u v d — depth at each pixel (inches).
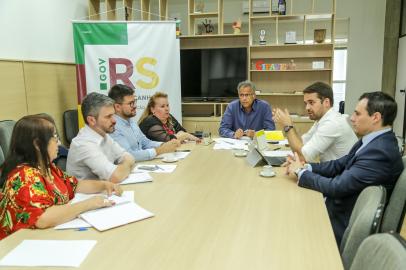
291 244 47.8
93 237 50.6
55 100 171.0
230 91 219.3
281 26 255.6
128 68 175.9
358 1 239.3
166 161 97.3
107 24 172.7
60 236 51.0
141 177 80.6
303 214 58.6
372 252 35.9
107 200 62.5
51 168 65.9
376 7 237.8
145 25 174.7
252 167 90.5
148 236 50.7
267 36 258.7
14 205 54.6
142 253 45.7
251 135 136.9
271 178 80.3
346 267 48.0
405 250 31.3
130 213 58.7
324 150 91.7
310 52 207.3
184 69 222.7
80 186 71.6
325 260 43.4
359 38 242.8
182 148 116.2
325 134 90.4
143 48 175.8
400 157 69.8
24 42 149.9
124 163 84.0
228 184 75.9
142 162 98.0
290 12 219.5
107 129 83.9
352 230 48.9
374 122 70.2
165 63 177.3
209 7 262.1
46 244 48.4
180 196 68.3
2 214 55.6
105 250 46.6
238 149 112.9
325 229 52.6
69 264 42.9
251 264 42.6
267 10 231.5
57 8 174.2
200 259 44.0
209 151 111.1
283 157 95.8
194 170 88.0
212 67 219.6
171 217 57.7
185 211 60.3
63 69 177.9
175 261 43.5
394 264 30.6
